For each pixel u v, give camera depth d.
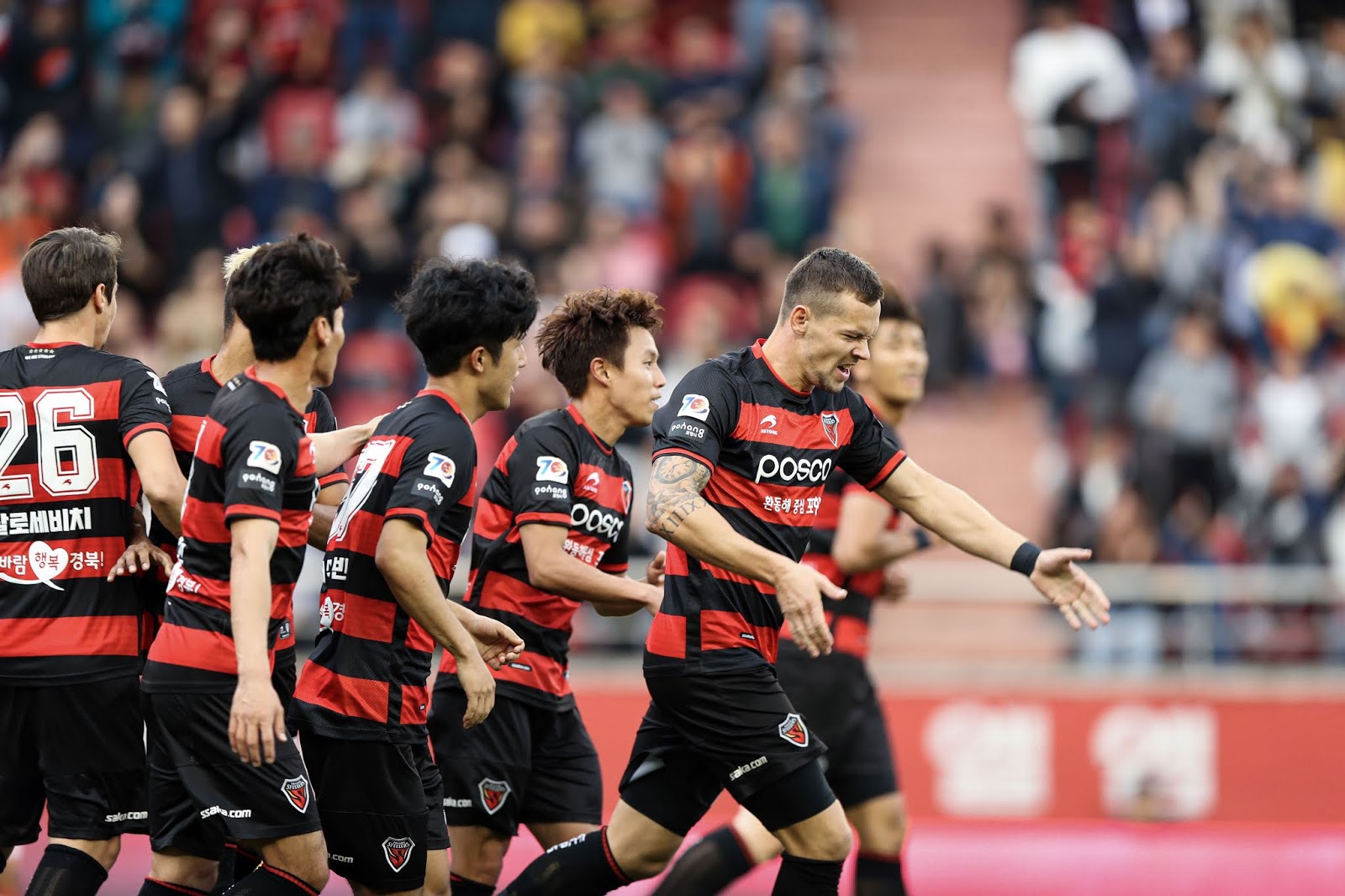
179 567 16.33
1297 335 45.31
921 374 22.59
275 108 49.06
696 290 45.94
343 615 16.72
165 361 41.97
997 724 32.50
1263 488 40.56
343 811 16.61
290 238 16.33
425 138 49.72
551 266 43.56
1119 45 53.69
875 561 21.58
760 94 50.41
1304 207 48.56
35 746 17.56
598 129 48.12
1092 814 32.28
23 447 17.47
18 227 46.75
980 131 53.94
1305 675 34.97
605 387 19.59
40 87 50.91
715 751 17.69
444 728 19.80
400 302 17.59
